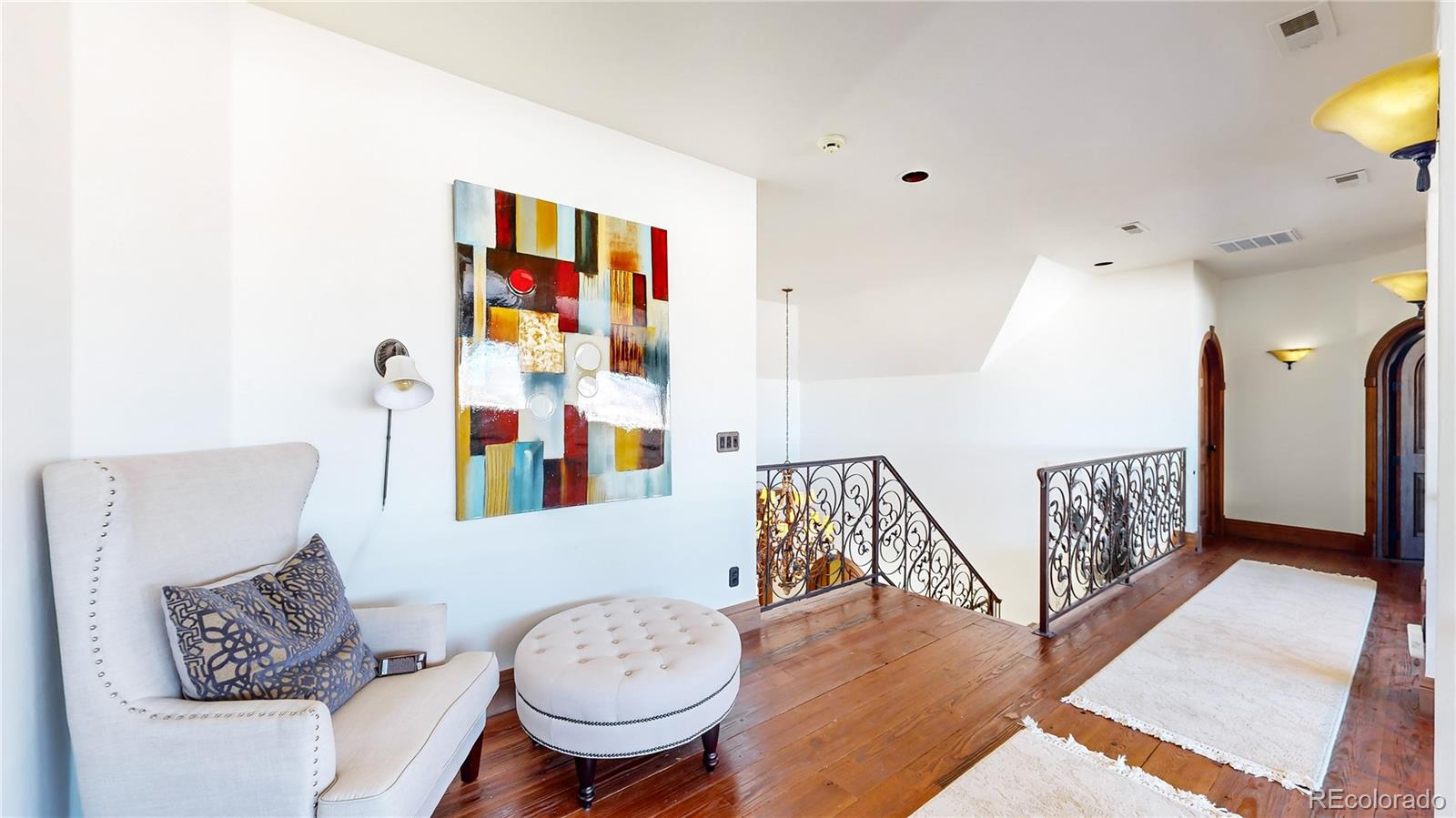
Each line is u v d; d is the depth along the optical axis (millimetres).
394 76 2086
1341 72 2129
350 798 1220
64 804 1407
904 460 6773
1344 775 1890
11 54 1261
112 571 1290
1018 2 1779
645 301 2693
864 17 1859
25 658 1287
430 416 2148
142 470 1398
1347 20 1841
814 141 2717
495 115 2301
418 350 2123
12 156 1261
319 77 1949
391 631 1785
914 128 2590
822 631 3084
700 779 1885
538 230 2385
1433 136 1515
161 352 1619
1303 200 3408
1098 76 2170
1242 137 2652
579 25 1910
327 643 1549
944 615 3332
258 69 1850
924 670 2639
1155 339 4938
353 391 1998
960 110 2432
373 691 1606
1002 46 2004
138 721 1233
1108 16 1844
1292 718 2217
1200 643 2914
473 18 1886
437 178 2170
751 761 1980
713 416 2980
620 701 1713
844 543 3838
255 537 1623
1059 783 1853
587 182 2537
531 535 2389
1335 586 3820
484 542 2273
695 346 2912
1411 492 4516
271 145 1868
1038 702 2348
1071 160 2891
